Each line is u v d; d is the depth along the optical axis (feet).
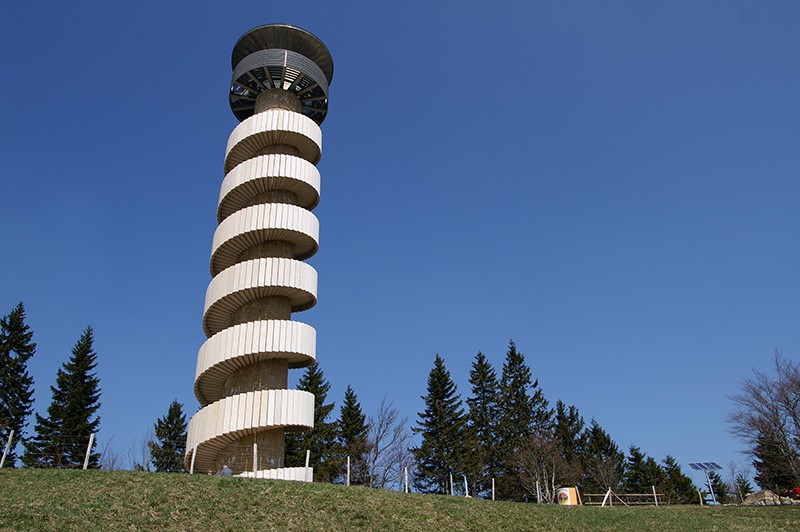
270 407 92.63
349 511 68.18
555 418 242.58
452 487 190.70
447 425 206.28
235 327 98.48
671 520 90.02
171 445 205.77
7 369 167.53
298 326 100.01
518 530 72.79
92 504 59.21
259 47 135.33
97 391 180.75
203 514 60.80
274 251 108.99
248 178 111.65
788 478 179.32
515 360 242.78
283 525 60.95
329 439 190.08
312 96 133.59
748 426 146.82
